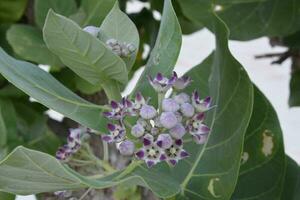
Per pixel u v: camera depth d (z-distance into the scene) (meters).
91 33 0.54
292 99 0.80
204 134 0.51
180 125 0.49
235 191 0.61
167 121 0.49
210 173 0.56
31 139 0.73
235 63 0.53
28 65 0.53
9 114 0.70
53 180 0.47
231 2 0.70
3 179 0.47
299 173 0.66
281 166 0.60
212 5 0.61
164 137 0.49
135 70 0.84
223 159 0.55
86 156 0.55
